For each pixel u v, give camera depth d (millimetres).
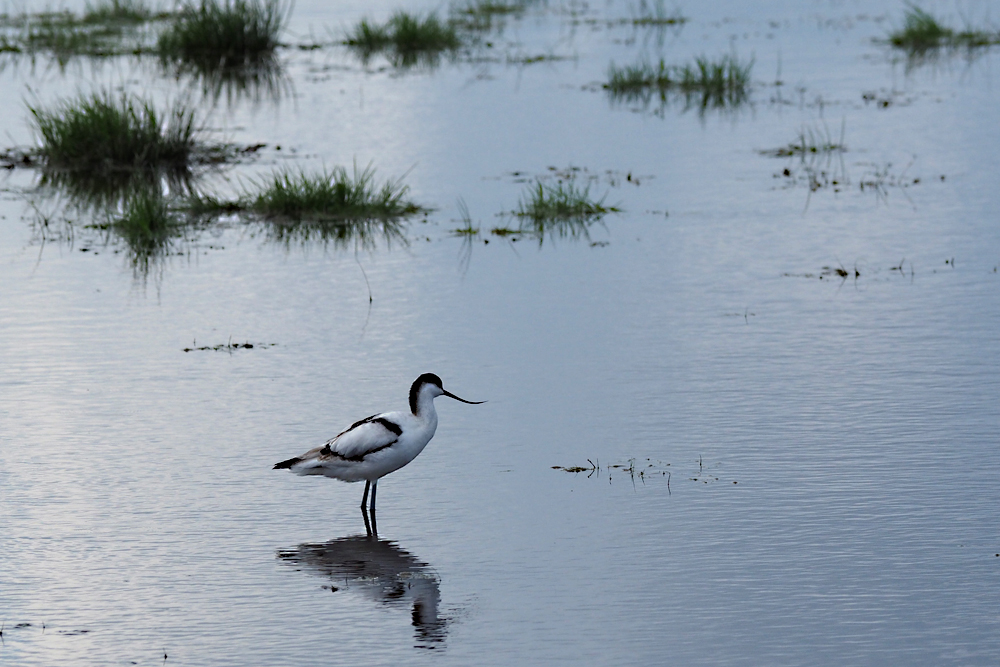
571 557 10734
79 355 16234
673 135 29656
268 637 9523
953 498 11648
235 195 25047
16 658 9227
